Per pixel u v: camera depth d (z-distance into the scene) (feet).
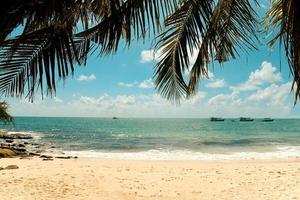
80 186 34.78
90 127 306.14
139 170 46.60
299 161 60.85
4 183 34.81
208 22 14.12
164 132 216.74
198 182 38.06
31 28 8.31
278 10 15.60
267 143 119.14
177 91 16.69
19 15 7.94
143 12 11.03
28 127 283.59
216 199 30.71
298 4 11.68
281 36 12.45
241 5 14.38
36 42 8.64
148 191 33.81
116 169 47.16
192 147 101.60
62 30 8.84
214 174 43.21
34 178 37.70
